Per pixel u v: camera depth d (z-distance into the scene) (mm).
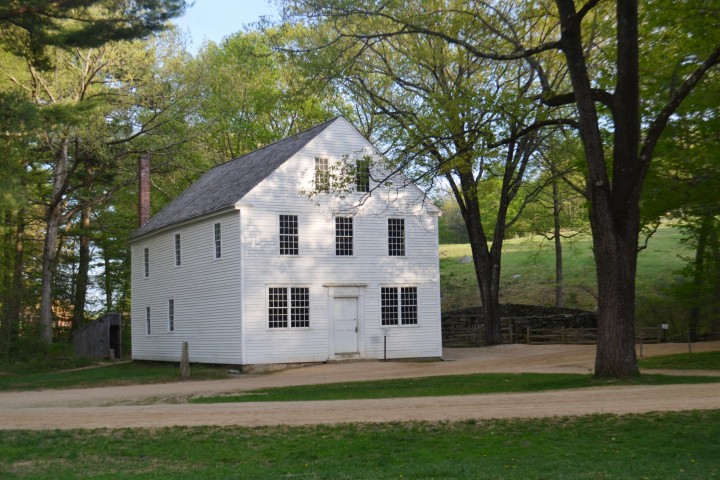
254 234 33062
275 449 14062
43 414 19734
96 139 44344
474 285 64062
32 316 54688
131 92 44812
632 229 21578
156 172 51250
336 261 34812
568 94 23172
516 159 40062
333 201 35031
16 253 53031
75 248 62406
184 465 13125
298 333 33531
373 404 19141
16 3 24078
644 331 41469
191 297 37188
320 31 29125
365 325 35094
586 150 21672
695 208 25859
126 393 25188
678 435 13953
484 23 24344
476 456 12922
